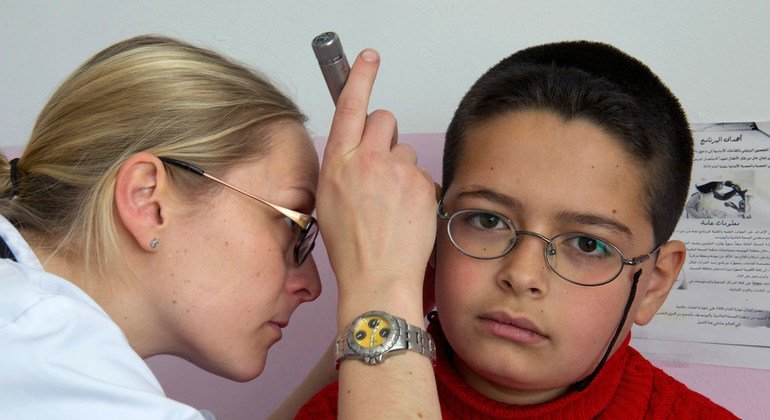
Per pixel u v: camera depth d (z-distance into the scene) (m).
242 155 0.91
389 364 0.80
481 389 0.96
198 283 0.89
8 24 1.50
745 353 1.20
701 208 1.21
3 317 0.76
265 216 0.92
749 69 1.17
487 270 0.87
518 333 0.86
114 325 0.79
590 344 0.87
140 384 0.77
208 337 0.92
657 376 0.99
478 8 1.28
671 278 0.98
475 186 0.89
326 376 1.21
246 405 1.44
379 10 1.33
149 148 0.89
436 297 0.95
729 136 1.19
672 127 0.93
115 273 0.89
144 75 0.92
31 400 0.73
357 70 0.90
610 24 1.22
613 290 0.87
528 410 0.92
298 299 1.00
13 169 0.94
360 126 0.89
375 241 0.85
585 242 0.87
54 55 1.49
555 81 0.89
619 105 0.87
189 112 0.90
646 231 0.90
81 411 0.73
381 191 0.86
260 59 1.40
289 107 0.99
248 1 1.39
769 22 1.15
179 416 0.75
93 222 0.88
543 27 1.25
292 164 0.94
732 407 1.21
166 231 0.88
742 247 1.20
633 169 0.87
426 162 1.32
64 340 0.75
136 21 1.45
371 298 0.83
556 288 0.85
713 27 1.18
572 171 0.85
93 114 0.90
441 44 1.30
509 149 0.88
